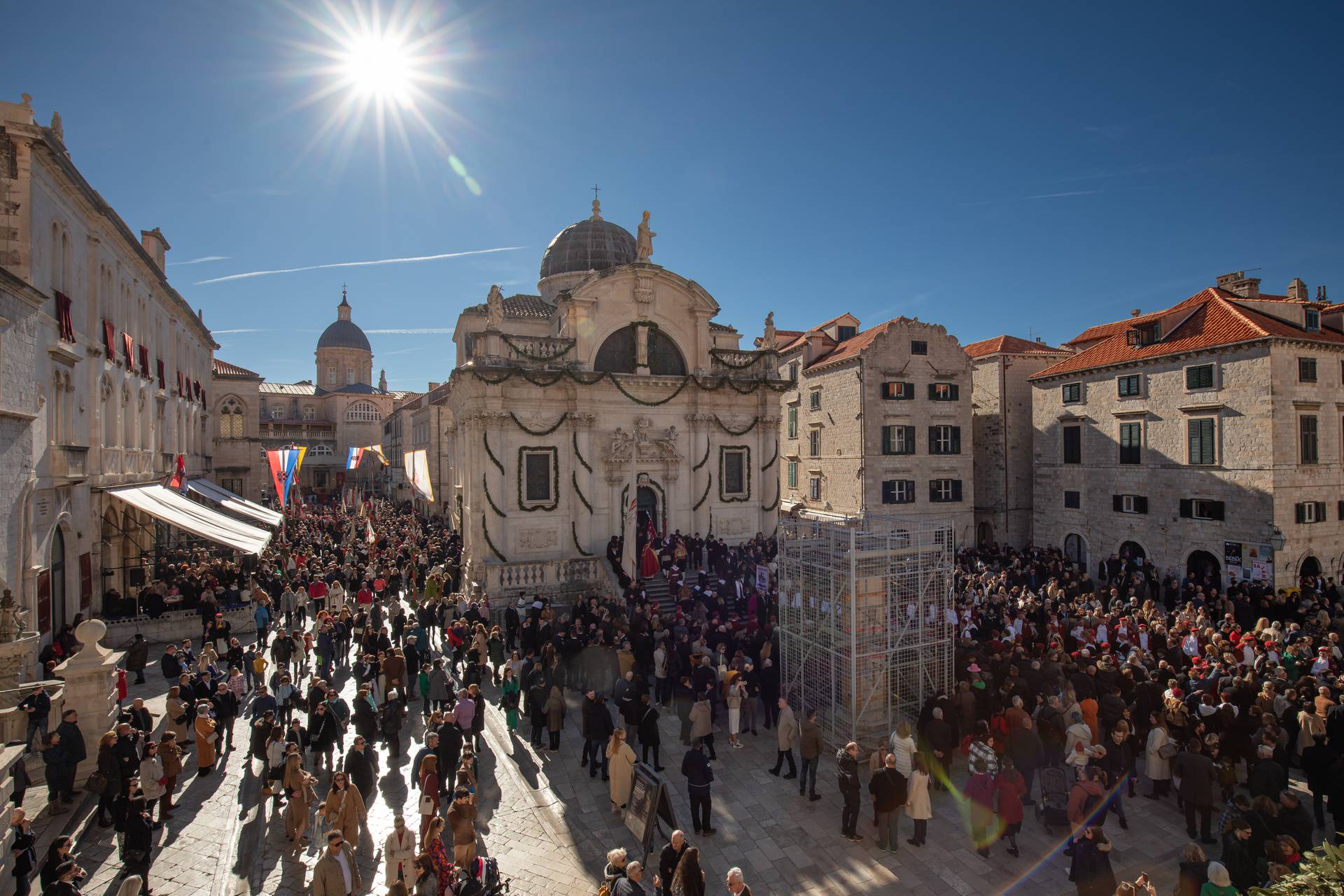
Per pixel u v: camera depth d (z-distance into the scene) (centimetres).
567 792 1462
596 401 3209
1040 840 1277
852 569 1557
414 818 1335
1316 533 2911
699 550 3028
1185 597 2700
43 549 1952
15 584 1719
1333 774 1170
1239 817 1020
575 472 3147
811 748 1408
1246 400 2934
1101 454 3609
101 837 1202
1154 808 1369
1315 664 1620
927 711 1500
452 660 2184
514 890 1133
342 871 978
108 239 2577
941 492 4038
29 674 1664
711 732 1592
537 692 1656
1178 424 3216
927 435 4009
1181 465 3203
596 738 1502
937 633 1741
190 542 3478
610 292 3256
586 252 3872
